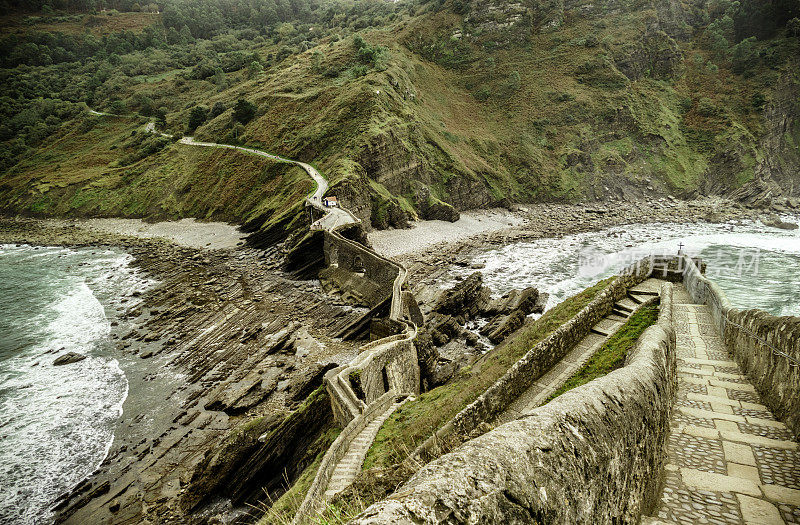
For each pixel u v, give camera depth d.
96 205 100.00
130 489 22.72
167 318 44.25
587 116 115.25
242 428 23.89
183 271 60.28
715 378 9.22
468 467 2.47
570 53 126.88
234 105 113.19
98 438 26.58
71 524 20.66
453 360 34.16
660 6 133.12
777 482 4.99
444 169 97.94
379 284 47.62
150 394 31.30
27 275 60.88
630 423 4.12
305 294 50.84
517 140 112.56
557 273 55.47
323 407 23.00
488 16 136.25
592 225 82.06
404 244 70.62
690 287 18.56
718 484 5.02
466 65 132.62
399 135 90.56
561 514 2.68
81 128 133.25
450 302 42.94
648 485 4.50
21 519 20.98
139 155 112.50
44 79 169.50
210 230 82.38
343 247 52.91
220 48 191.00
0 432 27.06
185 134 116.38
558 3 135.00
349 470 13.58
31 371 34.47
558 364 13.59
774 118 114.88
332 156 84.69
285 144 93.94
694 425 6.75
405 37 133.00
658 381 5.68
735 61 126.12
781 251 60.41
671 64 127.00
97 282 57.34
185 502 21.58
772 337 7.95
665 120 116.12
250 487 21.86
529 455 2.73
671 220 84.88
